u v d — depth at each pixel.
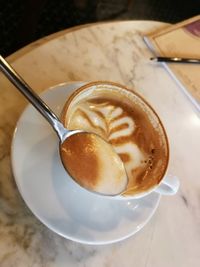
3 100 0.17
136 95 0.16
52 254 0.15
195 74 0.21
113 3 0.43
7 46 0.34
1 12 0.36
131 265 0.15
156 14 0.45
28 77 0.18
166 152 0.16
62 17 0.39
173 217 0.17
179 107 0.20
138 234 0.16
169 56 0.21
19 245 0.14
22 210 0.15
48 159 0.16
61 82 0.18
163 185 0.15
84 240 0.14
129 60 0.20
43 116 0.15
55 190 0.15
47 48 0.19
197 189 0.18
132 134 0.16
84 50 0.20
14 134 0.15
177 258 0.16
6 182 0.15
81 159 0.14
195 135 0.19
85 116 0.16
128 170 0.16
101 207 0.15
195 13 0.47
